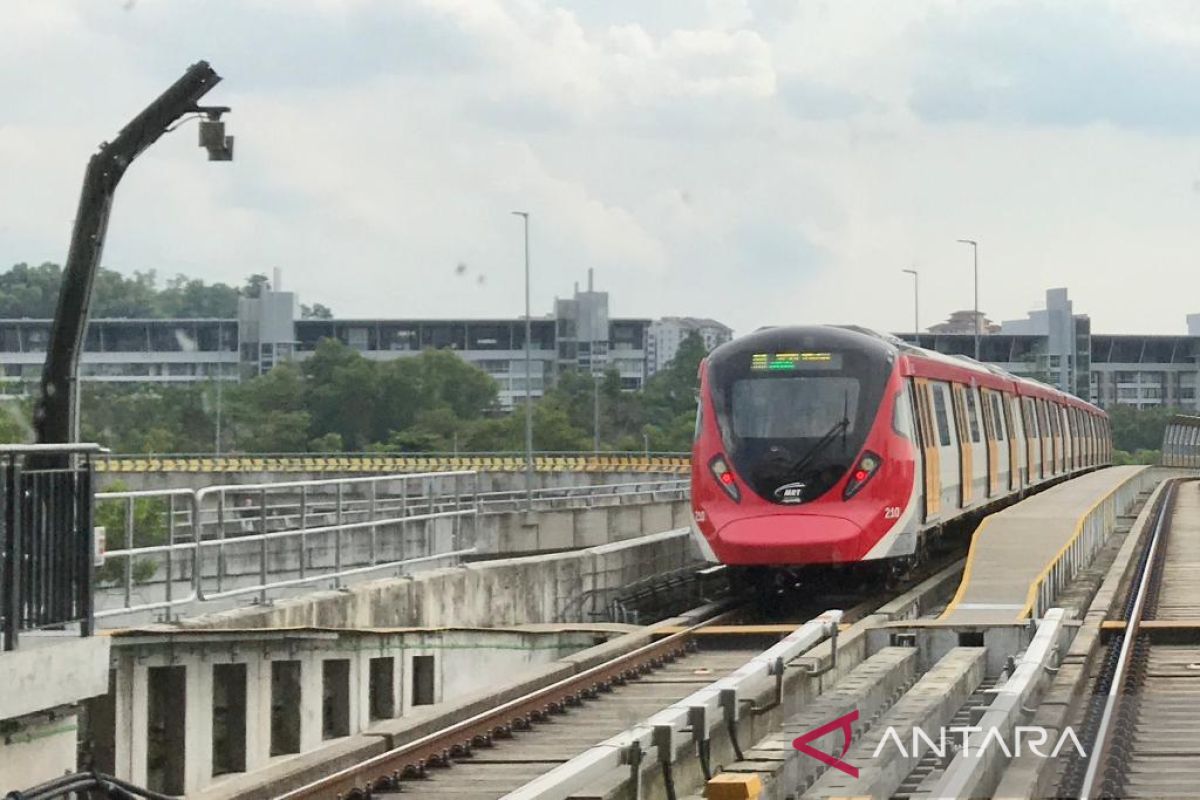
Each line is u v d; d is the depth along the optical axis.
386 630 34.03
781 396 43.34
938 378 51.41
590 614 48.44
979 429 59.50
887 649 32.88
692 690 30.95
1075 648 31.34
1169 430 199.88
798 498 42.31
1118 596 42.91
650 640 37.12
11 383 109.62
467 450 183.38
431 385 199.88
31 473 20.83
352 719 32.78
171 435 185.50
